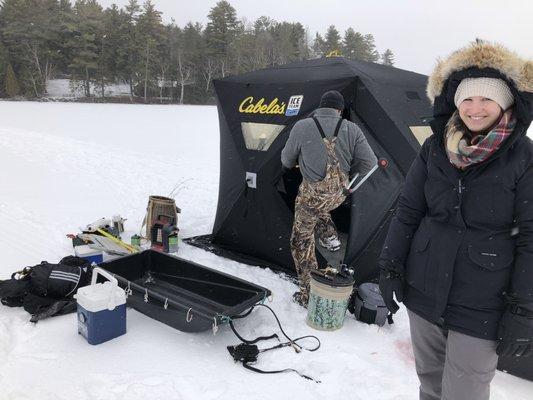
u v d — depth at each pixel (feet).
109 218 17.57
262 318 10.61
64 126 55.26
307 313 10.86
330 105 10.64
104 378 8.07
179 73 195.93
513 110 5.14
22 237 15.01
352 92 12.64
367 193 12.28
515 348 5.01
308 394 8.05
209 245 15.55
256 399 7.82
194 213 19.31
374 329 10.51
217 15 200.44
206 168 30.25
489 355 5.41
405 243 6.12
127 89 198.18
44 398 7.49
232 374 8.50
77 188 22.67
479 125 5.20
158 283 11.78
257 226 14.10
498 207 5.15
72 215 17.94
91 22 182.09
